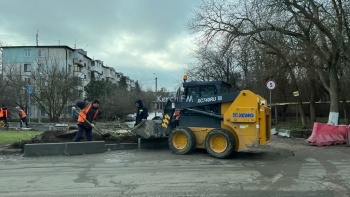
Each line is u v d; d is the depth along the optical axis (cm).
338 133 1617
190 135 1214
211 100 1219
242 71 4106
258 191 721
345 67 2403
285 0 1852
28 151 1179
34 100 4300
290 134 2098
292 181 812
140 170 942
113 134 1507
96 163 1048
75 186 765
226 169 959
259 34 2091
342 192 712
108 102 5059
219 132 1149
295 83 2759
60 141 1364
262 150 1358
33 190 732
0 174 891
